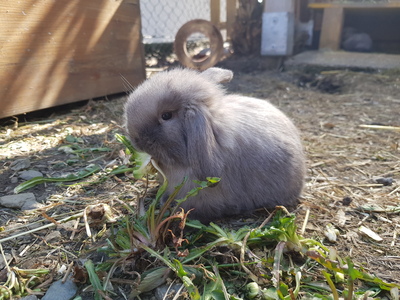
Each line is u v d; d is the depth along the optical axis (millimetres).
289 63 1043
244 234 285
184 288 245
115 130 542
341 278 251
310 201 374
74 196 366
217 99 313
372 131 594
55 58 565
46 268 268
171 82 307
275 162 339
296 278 243
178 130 299
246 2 1107
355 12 1220
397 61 997
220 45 688
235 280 257
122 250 269
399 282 260
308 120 653
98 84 650
